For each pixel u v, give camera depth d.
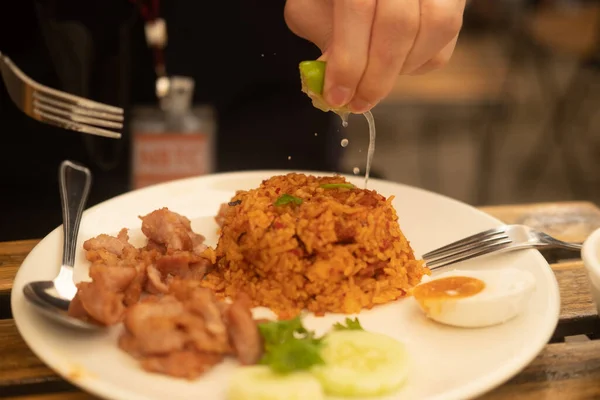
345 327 0.38
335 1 0.40
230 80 0.76
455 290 0.40
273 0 0.74
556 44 1.31
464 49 1.66
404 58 0.40
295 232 0.42
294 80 0.77
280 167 0.76
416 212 0.51
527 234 0.46
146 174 0.66
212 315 0.36
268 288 0.42
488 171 1.38
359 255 0.42
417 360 0.37
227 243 0.44
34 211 0.63
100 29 0.69
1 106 0.67
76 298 0.37
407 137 1.61
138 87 0.74
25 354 0.38
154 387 0.34
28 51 0.66
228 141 0.77
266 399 0.32
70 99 0.50
